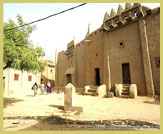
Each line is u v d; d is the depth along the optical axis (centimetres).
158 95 1018
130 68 1255
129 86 1212
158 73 1045
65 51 2628
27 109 761
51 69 3431
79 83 2039
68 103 732
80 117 586
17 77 2300
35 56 826
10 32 755
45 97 1348
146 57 1120
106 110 718
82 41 2066
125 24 1338
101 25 1634
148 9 1167
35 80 2641
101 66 1590
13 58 709
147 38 1146
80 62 2070
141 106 794
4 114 648
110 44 1480
